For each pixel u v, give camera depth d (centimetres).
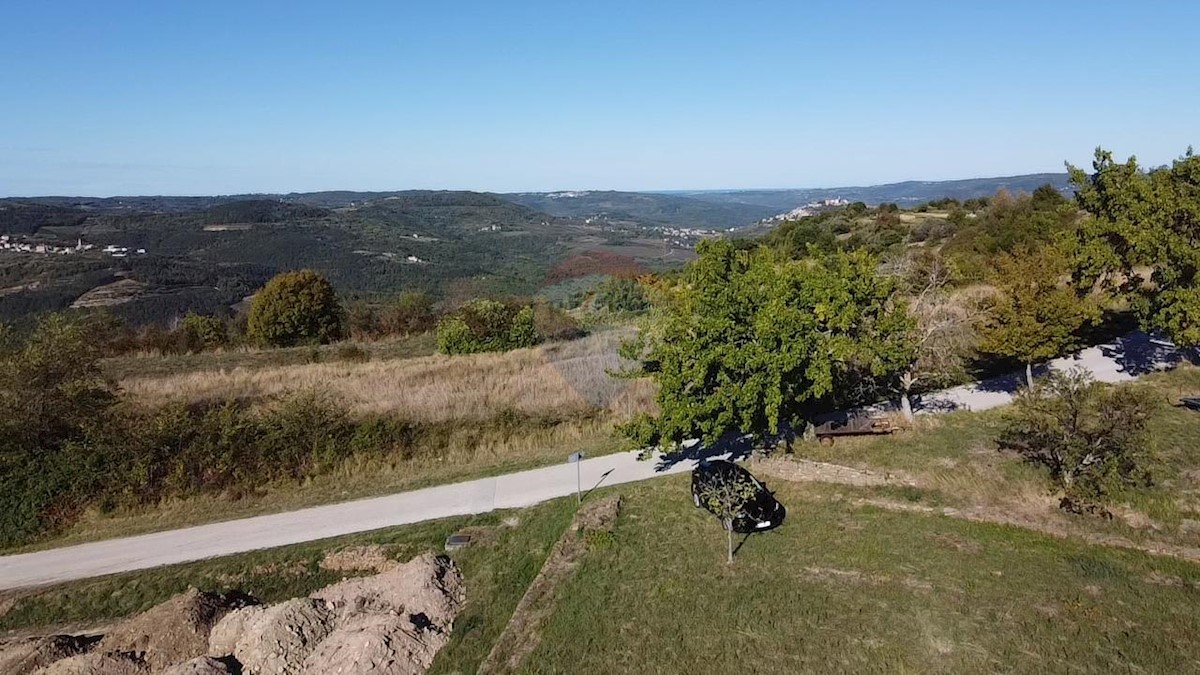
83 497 2059
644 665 1259
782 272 1947
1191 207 2203
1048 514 1689
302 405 2431
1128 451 1656
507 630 1396
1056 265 2286
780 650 1270
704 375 1828
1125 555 1512
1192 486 1739
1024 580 1432
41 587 1717
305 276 4950
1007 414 2033
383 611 1509
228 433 2234
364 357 4103
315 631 1452
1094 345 2845
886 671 1204
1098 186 2489
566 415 2559
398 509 1992
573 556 1634
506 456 2328
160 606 1559
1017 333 2244
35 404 2220
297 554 1791
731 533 1616
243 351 4559
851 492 1873
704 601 1426
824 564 1537
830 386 1895
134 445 2162
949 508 1755
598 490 2003
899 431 2181
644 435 1942
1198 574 1428
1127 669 1169
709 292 1861
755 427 2000
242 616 1480
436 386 2950
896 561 1527
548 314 4103
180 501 2109
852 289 1941
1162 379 2420
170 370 3784
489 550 1747
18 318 5844
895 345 1952
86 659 1355
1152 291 2384
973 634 1276
